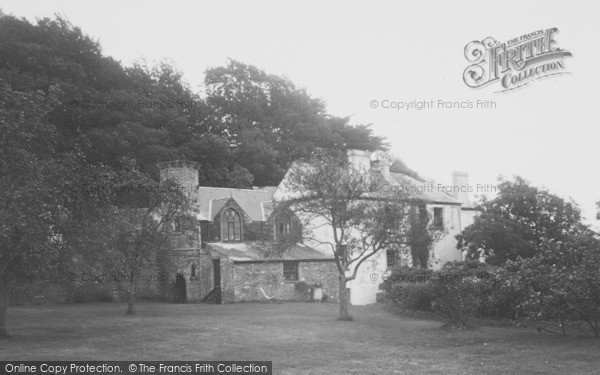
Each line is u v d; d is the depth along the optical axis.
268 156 73.81
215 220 52.41
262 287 48.88
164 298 50.59
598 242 23.45
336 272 52.91
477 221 50.47
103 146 58.00
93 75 65.62
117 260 31.64
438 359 18.88
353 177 34.66
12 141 22.36
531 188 50.53
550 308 22.94
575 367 17.06
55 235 22.78
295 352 20.31
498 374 16.22
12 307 41.28
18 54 59.09
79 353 19.56
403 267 44.25
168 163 51.66
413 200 34.59
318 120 83.75
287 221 54.59
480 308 30.45
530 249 47.78
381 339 24.14
